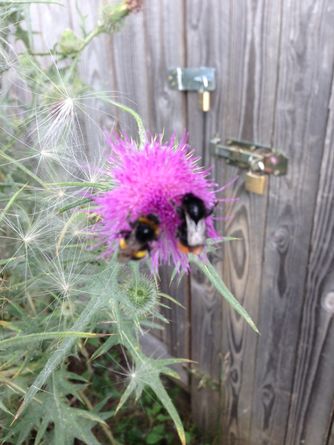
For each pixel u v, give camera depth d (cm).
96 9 26
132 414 31
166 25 23
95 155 20
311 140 19
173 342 31
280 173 20
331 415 23
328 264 20
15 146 20
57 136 17
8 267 17
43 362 16
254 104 20
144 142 14
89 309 13
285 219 21
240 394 27
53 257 17
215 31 21
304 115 18
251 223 22
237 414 28
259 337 25
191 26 21
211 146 23
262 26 19
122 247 12
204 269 14
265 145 20
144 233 12
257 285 23
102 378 28
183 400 33
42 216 17
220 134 22
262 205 21
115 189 13
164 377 33
